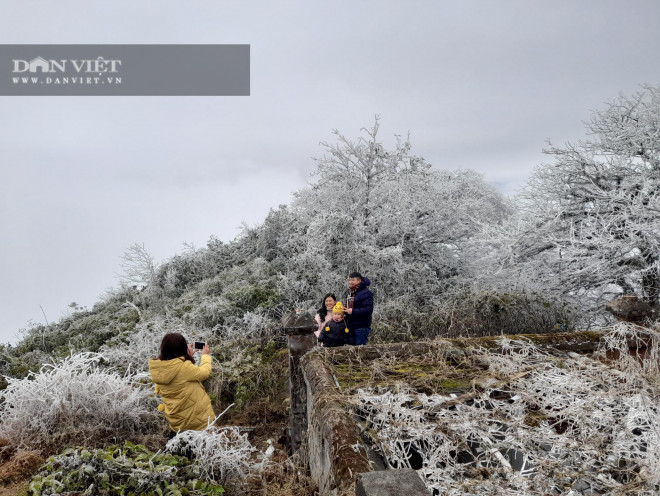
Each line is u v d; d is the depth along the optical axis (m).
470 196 14.53
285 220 13.41
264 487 4.33
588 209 10.18
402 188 12.45
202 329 9.12
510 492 2.61
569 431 3.29
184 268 14.17
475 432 3.21
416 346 4.91
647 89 10.26
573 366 4.46
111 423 5.41
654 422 3.17
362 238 11.70
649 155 10.23
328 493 3.17
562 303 9.62
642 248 9.52
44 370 8.13
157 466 3.66
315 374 4.29
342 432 3.00
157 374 4.46
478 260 12.02
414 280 11.48
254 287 10.37
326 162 12.77
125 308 13.08
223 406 6.98
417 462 3.40
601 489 2.69
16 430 5.28
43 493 3.43
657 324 4.91
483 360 4.62
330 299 7.43
